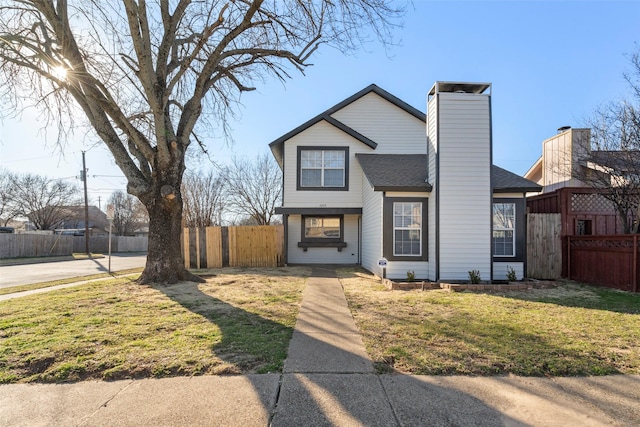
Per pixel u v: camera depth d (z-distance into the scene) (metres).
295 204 13.98
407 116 14.70
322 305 6.47
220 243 13.70
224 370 3.51
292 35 9.38
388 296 7.39
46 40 8.53
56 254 27.67
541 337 4.54
